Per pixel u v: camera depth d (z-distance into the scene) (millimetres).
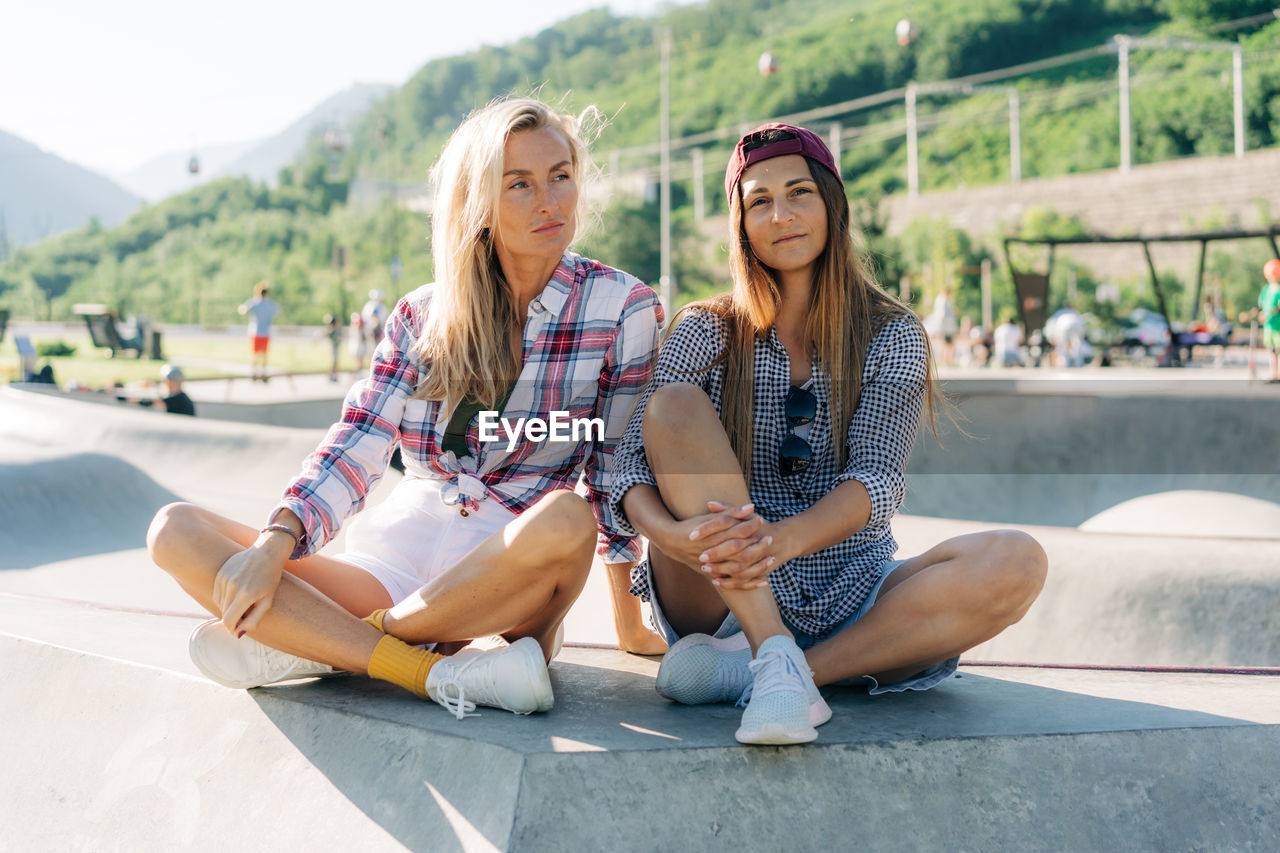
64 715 1848
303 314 45562
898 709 1672
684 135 80125
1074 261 34125
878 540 1870
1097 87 58531
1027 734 1529
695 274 47344
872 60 76812
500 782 1313
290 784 1521
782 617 1793
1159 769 1551
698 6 96125
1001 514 6398
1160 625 2861
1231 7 59000
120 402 9070
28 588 4156
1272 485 6539
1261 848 1521
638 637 2123
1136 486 6656
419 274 49344
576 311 1893
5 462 5473
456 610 1621
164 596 4047
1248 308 29703
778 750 1422
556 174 1817
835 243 1834
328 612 1631
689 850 1322
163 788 1633
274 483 5969
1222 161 34656
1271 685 1911
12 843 1695
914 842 1417
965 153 61219
